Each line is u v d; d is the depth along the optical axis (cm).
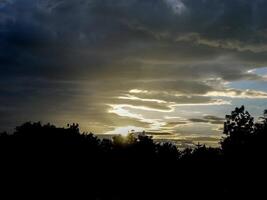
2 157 7338
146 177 8981
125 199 8881
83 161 7950
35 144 7544
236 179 7250
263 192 6925
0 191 7081
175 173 8906
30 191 7181
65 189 7494
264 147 7275
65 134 7975
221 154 8062
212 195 7962
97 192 8506
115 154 9306
